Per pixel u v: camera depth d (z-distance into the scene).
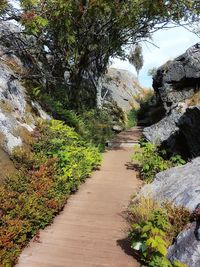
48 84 17.62
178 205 8.72
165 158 14.20
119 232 8.79
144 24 19.17
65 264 7.44
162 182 10.55
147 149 14.18
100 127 19.00
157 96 24.98
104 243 8.29
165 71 20.62
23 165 10.69
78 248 8.08
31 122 13.04
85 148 14.17
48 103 15.77
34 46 17.02
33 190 9.70
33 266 7.36
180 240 7.24
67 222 9.38
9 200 8.84
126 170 13.95
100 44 19.62
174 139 14.26
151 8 15.95
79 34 17.47
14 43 16.52
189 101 16.78
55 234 8.73
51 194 9.88
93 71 23.23
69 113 16.77
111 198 11.00
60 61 19.25
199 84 18.12
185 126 12.88
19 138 11.62
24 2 12.88
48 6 13.87
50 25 15.94
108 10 15.30
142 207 9.08
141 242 7.53
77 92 19.44
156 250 7.20
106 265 7.39
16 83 14.00
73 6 14.88
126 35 19.92
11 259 7.20
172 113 16.41
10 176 9.85
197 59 17.80
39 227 8.92
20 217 8.41
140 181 12.57
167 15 16.98
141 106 34.03
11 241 7.61
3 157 10.41
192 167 10.61
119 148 17.98
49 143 12.23
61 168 11.61
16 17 15.27
